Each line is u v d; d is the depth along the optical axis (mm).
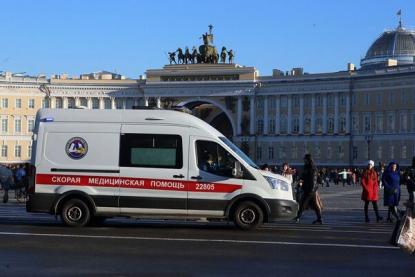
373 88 113188
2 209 33906
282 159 122375
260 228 23500
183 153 22500
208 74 127250
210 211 22359
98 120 22844
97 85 130875
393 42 127625
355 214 33875
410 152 107875
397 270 14477
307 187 26969
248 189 22359
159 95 129500
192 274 13766
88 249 17125
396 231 12570
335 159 117250
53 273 13750
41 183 22781
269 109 123875
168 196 22391
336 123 117125
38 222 24750
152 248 17422
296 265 14984
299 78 120250
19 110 128875
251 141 124625
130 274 13719
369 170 28484
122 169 22531
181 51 129625
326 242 19172
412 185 26469
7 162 127875
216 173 22438
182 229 22609
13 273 13695
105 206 22562
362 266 14945
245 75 125125
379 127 112500
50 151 22859
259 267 14672
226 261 15430
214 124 135250
